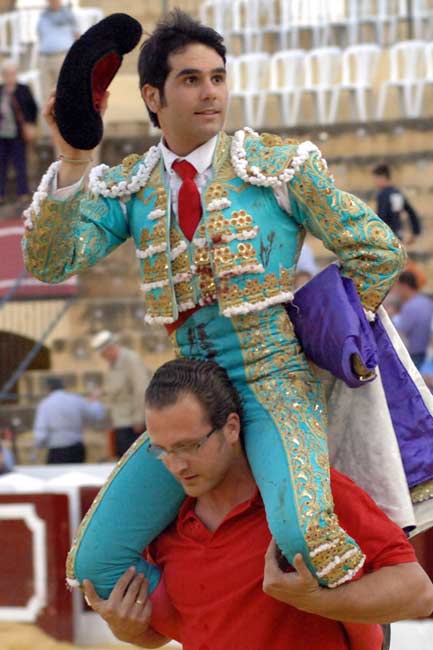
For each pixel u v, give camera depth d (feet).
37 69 133.69
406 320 79.87
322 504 22.74
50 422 79.87
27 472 65.10
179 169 24.41
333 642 24.90
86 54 23.12
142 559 25.70
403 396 25.26
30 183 122.11
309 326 24.27
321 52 131.95
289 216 24.52
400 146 127.24
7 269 110.22
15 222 110.01
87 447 85.15
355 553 22.88
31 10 136.36
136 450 25.31
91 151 23.76
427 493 25.23
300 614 24.61
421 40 137.18
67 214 23.81
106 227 25.07
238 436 24.00
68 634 46.75
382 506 24.95
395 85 130.11
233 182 24.22
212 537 24.88
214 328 24.34
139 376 80.84
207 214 24.08
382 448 24.95
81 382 105.19
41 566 47.24
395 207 99.19
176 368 23.88
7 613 47.62
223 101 24.08
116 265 114.52
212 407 23.52
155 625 25.79
